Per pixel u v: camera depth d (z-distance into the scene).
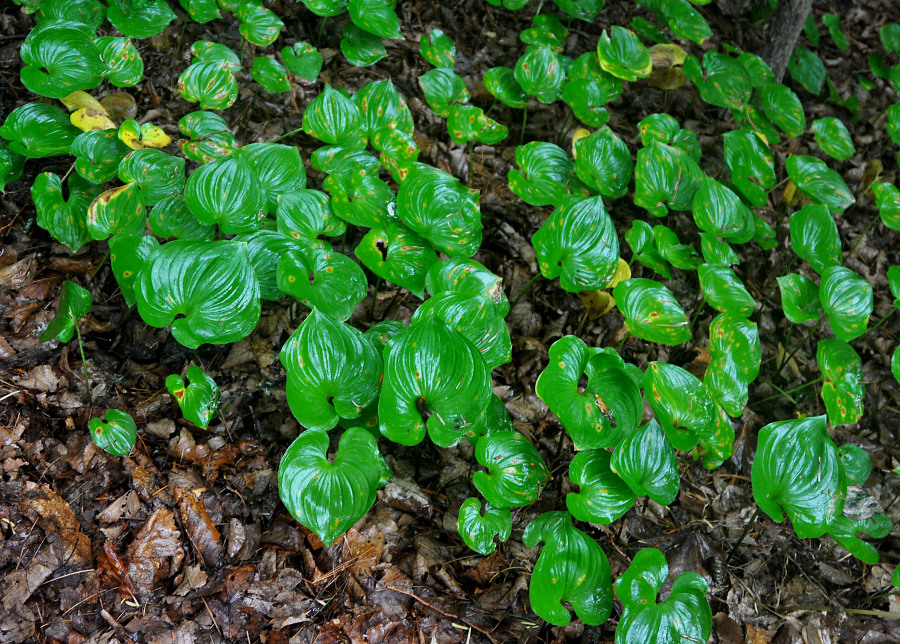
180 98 1.10
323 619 0.83
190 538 0.85
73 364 0.91
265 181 0.96
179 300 0.84
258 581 0.84
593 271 0.93
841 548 0.97
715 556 0.93
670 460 0.84
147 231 1.00
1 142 0.97
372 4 1.09
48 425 0.87
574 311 1.07
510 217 1.11
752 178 1.09
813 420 0.84
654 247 1.02
